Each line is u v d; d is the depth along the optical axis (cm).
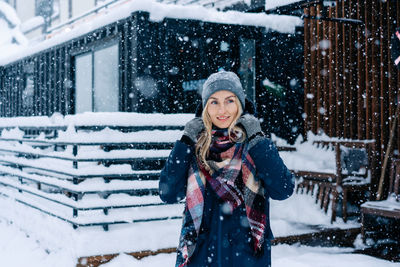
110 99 814
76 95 955
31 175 638
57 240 503
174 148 214
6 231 654
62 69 1015
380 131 696
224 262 205
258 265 206
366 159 675
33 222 595
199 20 750
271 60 845
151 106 697
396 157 666
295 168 728
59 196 536
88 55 901
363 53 733
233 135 218
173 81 743
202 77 779
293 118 855
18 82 1287
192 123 218
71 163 573
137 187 503
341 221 631
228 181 211
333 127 785
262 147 209
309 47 852
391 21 682
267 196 222
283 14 781
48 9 2028
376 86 701
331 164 728
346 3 761
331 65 787
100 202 482
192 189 213
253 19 809
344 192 632
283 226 568
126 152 510
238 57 817
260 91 835
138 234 481
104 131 502
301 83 867
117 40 777
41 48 1097
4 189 764
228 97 214
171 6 712
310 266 443
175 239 492
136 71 685
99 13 1414
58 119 570
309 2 718
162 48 712
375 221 618
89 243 451
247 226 211
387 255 531
